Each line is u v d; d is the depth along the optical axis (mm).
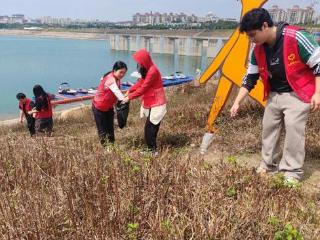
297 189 3533
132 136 6648
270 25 3473
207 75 5953
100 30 167250
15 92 33125
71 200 2883
